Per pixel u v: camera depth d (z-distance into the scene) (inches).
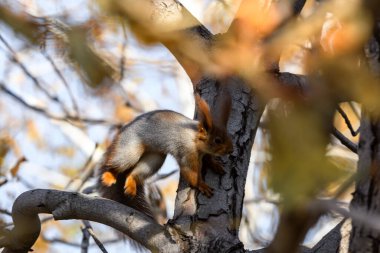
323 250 323.3
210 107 341.4
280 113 140.6
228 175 324.2
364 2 132.0
